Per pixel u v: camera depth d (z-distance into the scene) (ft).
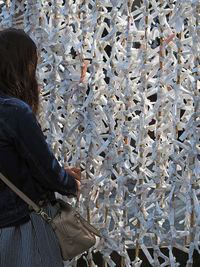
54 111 7.09
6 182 5.26
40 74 7.29
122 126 6.61
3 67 5.44
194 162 6.28
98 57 6.70
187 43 6.37
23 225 5.44
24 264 5.33
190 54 6.29
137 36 6.54
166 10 6.20
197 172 6.25
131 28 6.55
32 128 5.18
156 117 6.42
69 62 6.92
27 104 5.40
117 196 6.97
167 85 6.38
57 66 7.01
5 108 5.20
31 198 5.42
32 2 7.11
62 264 5.75
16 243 5.40
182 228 9.91
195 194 6.33
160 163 6.55
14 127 5.14
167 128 6.75
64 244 5.74
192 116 6.10
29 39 5.61
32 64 5.62
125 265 6.96
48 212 5.65
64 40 6.91
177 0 6.07
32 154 5.17
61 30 7.10
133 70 6.60
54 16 7.09
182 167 6.37
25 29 7.24
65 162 7.18
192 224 6.42
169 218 6.46
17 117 5.16
